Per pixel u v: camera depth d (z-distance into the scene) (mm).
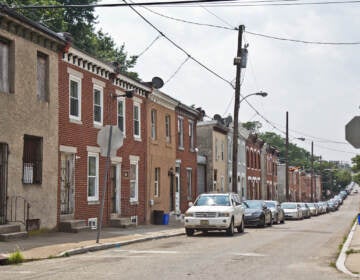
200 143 44156
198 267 12688
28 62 19500
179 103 34719
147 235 21719
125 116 27438
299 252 16750
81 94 23156
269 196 69875
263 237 22906
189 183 38219
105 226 25047
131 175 28422
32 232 19297
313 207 61812
